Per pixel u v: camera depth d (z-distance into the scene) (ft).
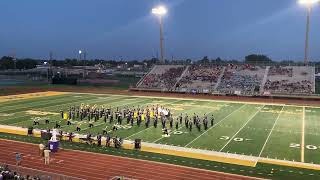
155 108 152.25
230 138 108.58
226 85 231.30
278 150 96.02
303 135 112.78
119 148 98.84
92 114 139.64
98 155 92.89
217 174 78.84
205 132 116.26
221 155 91.91
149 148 98.43
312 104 183.32
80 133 114.83
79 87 270.05
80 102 185.47
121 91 242.17
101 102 186.09
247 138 108.58
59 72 417.49
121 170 81.87
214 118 140.67
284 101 193.98
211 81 240.73
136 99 199.72
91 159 89.71
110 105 174.60
